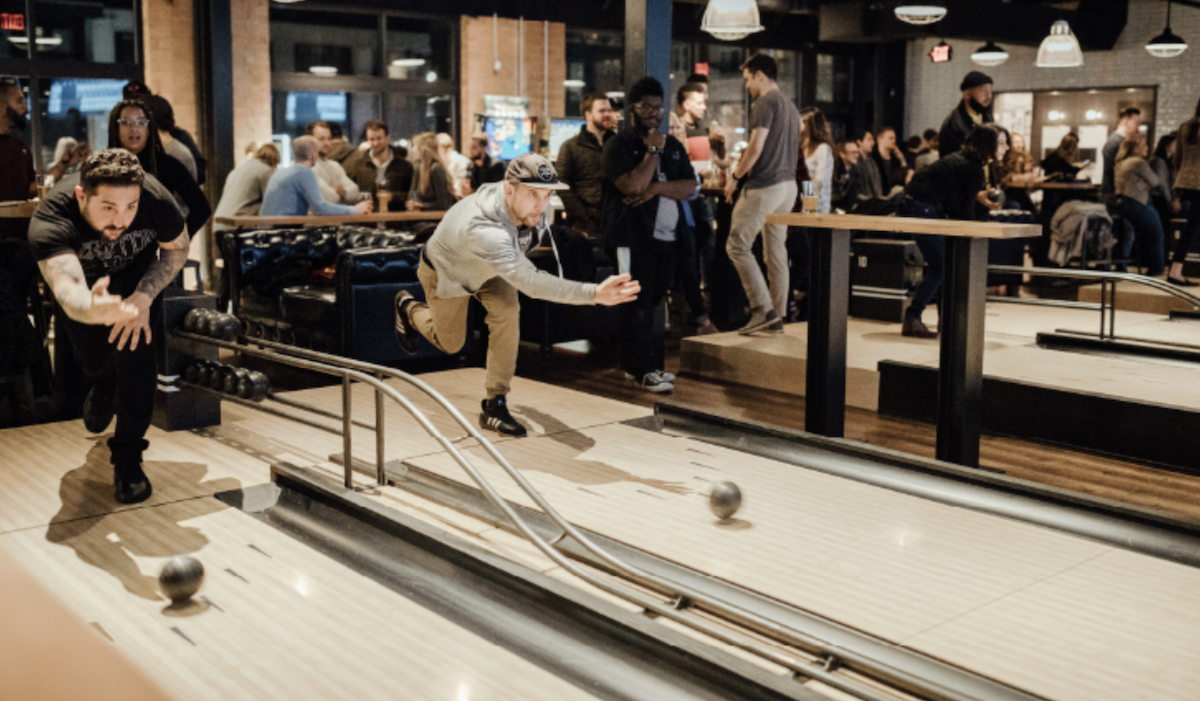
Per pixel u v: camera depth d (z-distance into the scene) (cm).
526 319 738
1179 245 926
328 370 382
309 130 902
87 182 292
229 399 446
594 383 642
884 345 657
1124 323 747
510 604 288
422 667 254
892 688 246
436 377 595
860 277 786
